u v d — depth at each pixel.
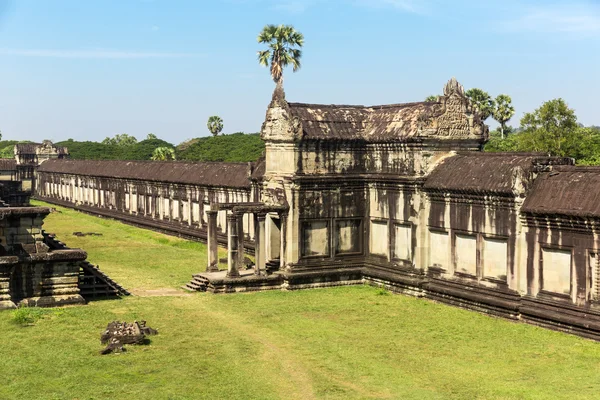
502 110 85.81
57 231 63.12
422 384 21.02
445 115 34.66
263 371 22.27
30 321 28.00
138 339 25.14
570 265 26.73
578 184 27.17
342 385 20.95
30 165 111.62
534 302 28.25
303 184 36.19
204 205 55.81
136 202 69.44
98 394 19.95
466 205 31.55
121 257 47.78
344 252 37.81
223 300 33.06
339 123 37.69
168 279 39.31
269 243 37.88
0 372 21.77
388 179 36.00
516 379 21.45
